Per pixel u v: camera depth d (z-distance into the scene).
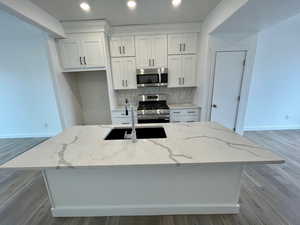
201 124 1.99
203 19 2.91
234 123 3.23
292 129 3.88
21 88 3.49
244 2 1.70
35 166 1.09
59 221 1.50
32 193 1.91
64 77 3.20
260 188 1.88
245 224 1.43
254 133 3.67
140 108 3.38
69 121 3.36
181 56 3.27
